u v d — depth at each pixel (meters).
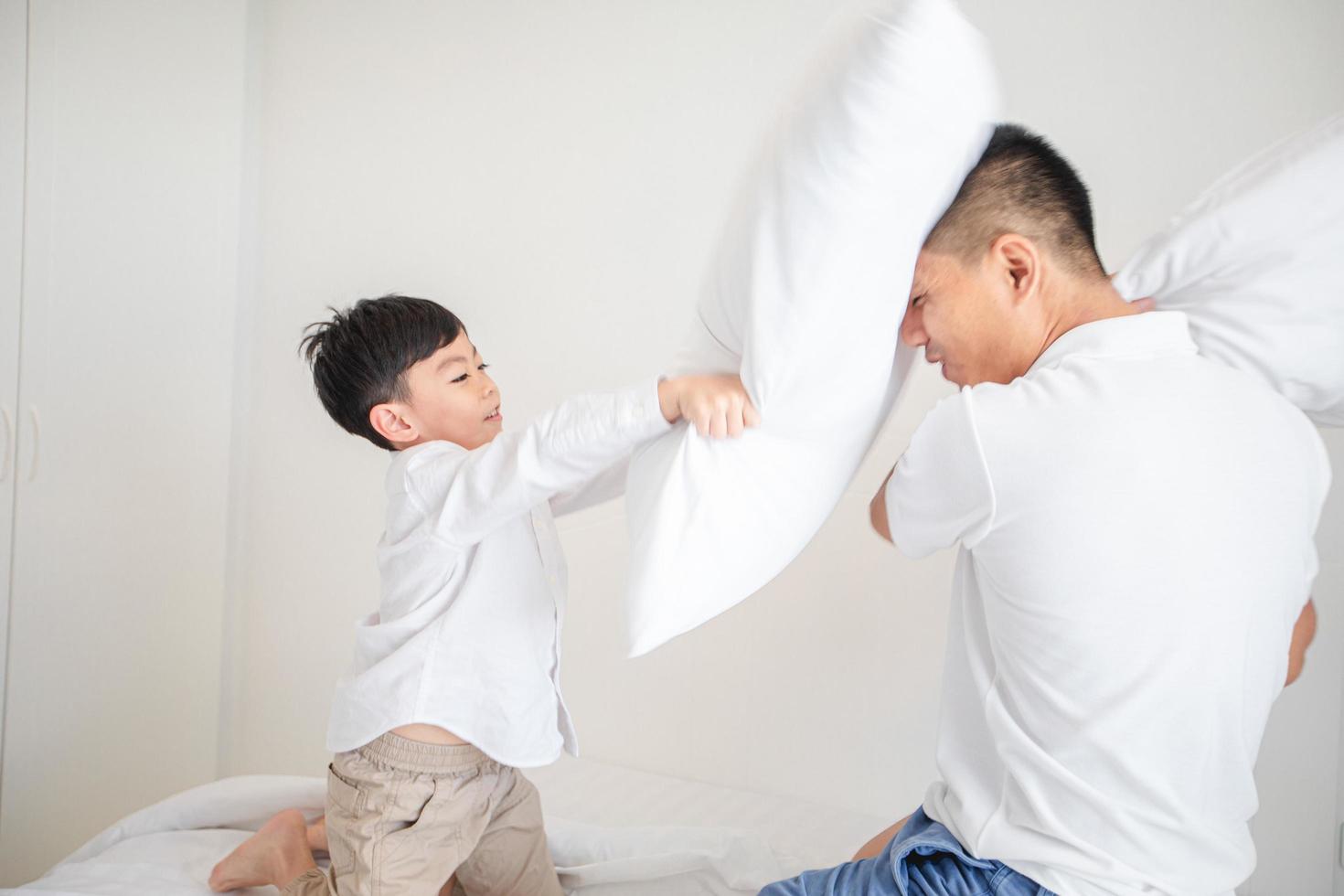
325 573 2.25
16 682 2.17
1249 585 0.81
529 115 2.02
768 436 0.92
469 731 1.24
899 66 0.75
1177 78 1.54
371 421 1.35
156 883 1.34
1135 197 1.58
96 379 2.17
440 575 1.26
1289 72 1.48
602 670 1.98
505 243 2.05
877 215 0.80
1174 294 1.01
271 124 2.28
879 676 1.76
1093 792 0.83
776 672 1.84
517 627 1.28
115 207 2.16
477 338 2.09
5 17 2.06
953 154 0.81
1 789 2.17
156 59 2.17
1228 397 0.85
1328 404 1.01
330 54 2.21
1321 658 1.48
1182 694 0.80
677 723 1.92
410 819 1.23
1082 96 1.60
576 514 1.98
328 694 2.26
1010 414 0.84
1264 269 0.96
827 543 1.78
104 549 2.20
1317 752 1.49
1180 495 0.81
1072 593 0.82
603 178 1.96
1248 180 0.98
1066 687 0.84
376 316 1.35
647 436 1.00
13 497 2.15
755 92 1.83
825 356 0.86
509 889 1.36
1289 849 1.51
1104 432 0.81
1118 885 0.82
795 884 0.97
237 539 2.32
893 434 1.72
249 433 2.31
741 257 0.86
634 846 1.49
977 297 0.91
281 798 1.53
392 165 2.16
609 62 1.95
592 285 1.98
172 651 2.26
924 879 0.91
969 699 0.96
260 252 2.29
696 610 0.93
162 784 2.28
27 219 2.10
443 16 2.10
